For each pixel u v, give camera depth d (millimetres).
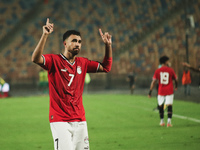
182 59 93625
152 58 148375
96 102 71750
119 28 166000
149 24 164625
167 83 35250
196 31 152125
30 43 160000
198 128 34125
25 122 42156
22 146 27016
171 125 35656
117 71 147875
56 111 14352
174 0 168625
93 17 171000
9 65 150375
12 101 78875
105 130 34375
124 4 174375
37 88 139875
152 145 26156
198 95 83812
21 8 175375
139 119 42781
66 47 14617
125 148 25250
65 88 14383
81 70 14930
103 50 158875
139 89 128750
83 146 14812
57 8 175250
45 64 14000
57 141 14109
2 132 34469
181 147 25109
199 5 163125
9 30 165375
